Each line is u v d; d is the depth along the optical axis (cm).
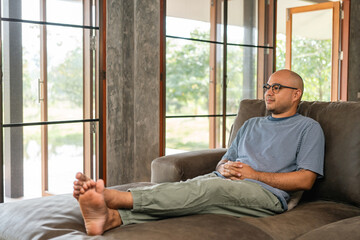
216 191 175
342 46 593
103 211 152
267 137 214
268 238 155
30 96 307
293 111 219
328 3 592
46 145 320
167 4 379
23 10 298
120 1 372
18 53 297
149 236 144
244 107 258
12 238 158
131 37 380
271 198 187
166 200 167
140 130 386
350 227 145
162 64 377
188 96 406
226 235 150
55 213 171
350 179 194
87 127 346
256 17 466
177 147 399
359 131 197
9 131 296
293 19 627
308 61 619
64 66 327
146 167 387
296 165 203
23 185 307
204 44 416
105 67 352
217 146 438
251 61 464
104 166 358
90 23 341
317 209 188
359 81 604
